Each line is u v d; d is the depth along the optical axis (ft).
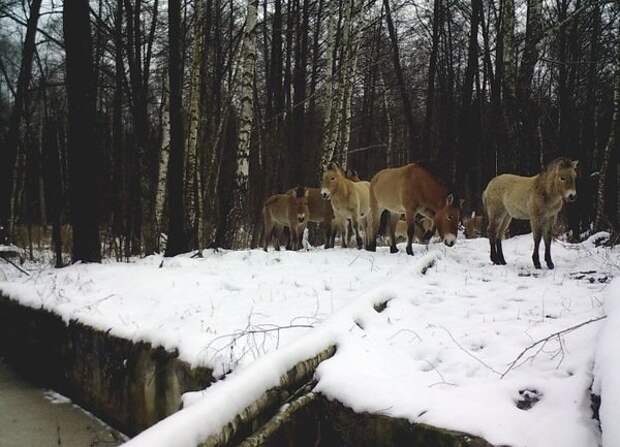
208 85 60.03
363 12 53.26
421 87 98.32
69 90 31.22
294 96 61.82
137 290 22.86
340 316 15.60
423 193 31.45
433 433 9.90
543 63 63.16
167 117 50.72
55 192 33.73
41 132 55.06
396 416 10.58
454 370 12.64
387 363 13.07
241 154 37.17
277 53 61.26
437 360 13.44
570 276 23.63
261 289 21.75
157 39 64.18
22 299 24.07
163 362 15.76
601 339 11.33
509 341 14.11
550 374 11.82
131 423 17.11
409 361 13.30
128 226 43.60
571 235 41.93
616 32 51.39
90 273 26.76
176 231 33.88
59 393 21.02
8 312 25.07
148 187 55.06
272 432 10.89
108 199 50.31
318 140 67.46
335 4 57.98
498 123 46.26
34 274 28.84
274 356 12.59
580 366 11.70
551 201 25.80
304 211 39.91
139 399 16.70
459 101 87.81
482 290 20.38
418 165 32.45
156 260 33.14
